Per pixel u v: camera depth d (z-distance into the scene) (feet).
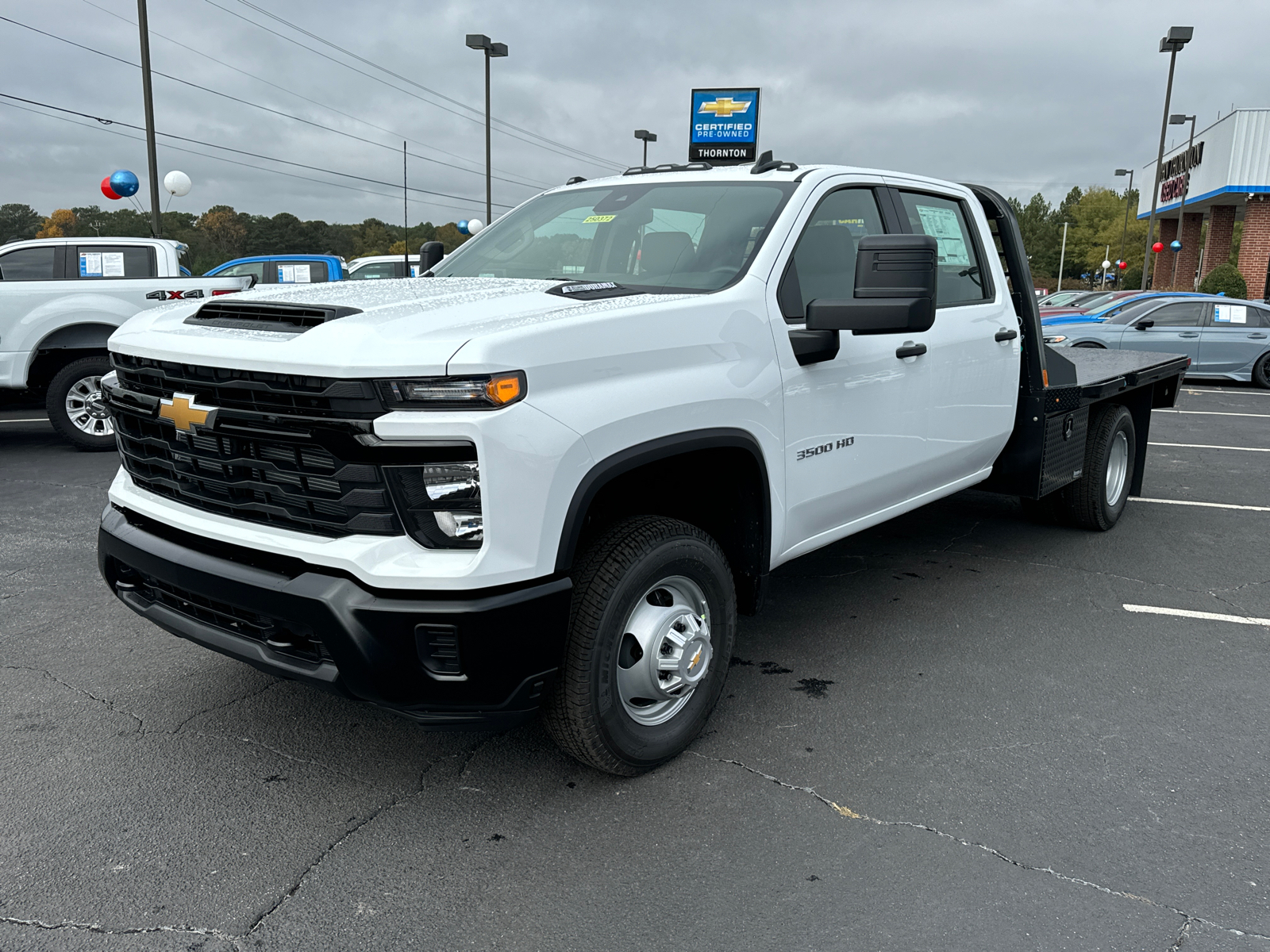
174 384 8.94
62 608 14.67
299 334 8.20
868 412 12.25
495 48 88.43
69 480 23.99
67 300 27.45
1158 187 100.27
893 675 12.64
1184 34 92.38
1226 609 15.42
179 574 8.85
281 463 8.29
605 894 8.04
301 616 7.98
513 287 10.28
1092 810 9.42
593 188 13.50
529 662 8.20
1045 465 16.53
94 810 9.18
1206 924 7.72
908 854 8.64
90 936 7.41
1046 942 7.48
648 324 9.09
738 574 11.10
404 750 10.45
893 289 9.75
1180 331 50.62
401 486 7.77
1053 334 50.70
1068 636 14.14
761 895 8.04
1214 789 9.84
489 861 8.48
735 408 9.90
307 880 8.16
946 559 17.95
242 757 10.24
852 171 12.66
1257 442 33.22
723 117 83.97
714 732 10.96
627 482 10.05
